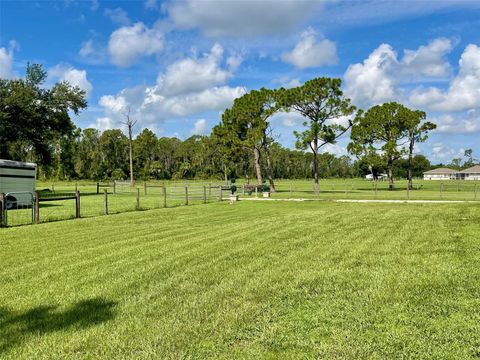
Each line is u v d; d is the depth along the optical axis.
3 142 40.59
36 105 40.81
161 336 4.54
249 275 7.04
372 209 18.88
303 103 40.38
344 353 4.06
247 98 42.50
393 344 4.22
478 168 130.00
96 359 4.06
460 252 8.34
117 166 98.56
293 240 10.41
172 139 116.88
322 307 5.35
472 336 4.36
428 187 60.88
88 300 5.86
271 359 3.99
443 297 5.59
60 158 84.00
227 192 40.66
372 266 7.44
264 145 45.25
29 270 7.70
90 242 10.77
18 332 4.75
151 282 6.72
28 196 24.36
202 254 8.88
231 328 4.73
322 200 30.16
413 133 55.22
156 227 13.66
